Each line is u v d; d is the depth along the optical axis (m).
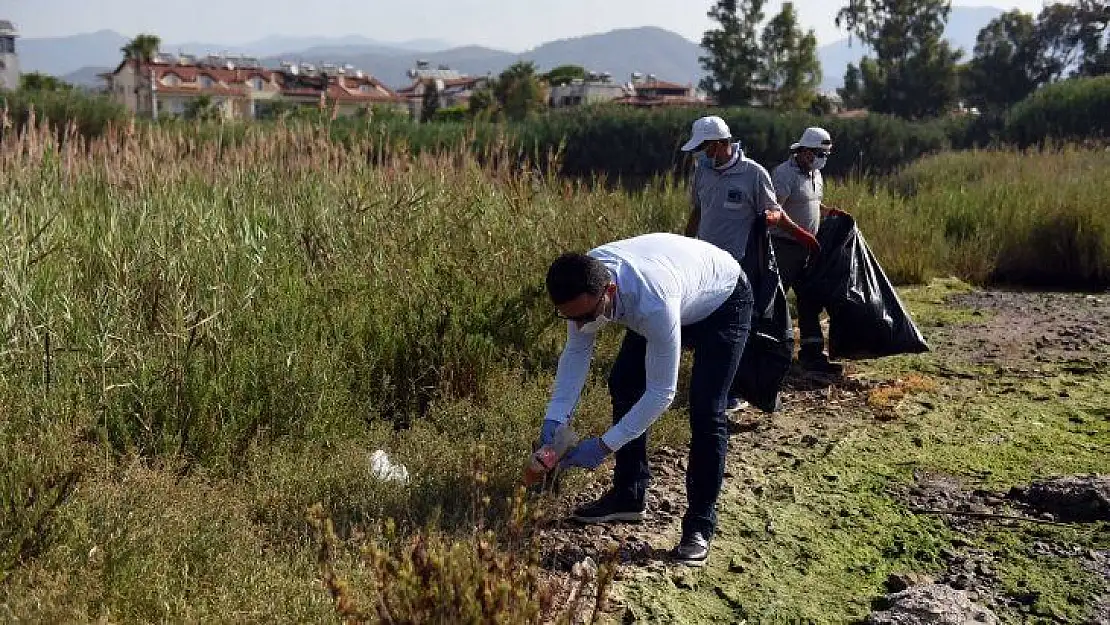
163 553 3.15
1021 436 5.15
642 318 3.35
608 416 4.95
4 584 2.88
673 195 8.70
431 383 5.21
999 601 3.47
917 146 32.25
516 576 2.81
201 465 3.98
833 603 3.49
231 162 7.57
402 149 8.02
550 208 7.23
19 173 6.48
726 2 72.81
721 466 3.75
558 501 4.15
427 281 5.62
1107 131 24.56
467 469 4.13
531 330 5.72
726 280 3.74
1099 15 71.44
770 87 74.00
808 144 6.11
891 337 6.58
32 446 3.50
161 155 7.55
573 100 96.00
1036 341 7.28
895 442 5.10
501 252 6.18
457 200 6.82
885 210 11.18
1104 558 3.74
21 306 4.25
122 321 4.51
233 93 83.00
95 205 6.02
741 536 3.98
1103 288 10.02
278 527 3.56
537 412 4.79
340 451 4.18
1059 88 26.97
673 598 3.47
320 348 4.73
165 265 4.92
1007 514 4.17
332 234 6.08
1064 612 3.38
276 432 4.38
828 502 4.32
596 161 30.39
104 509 3.30
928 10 67.06
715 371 3.73
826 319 8.02
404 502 3.84
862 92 72.69
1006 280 10.71
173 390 4.22
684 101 85.44
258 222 6.11
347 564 3.28
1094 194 10.98
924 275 10.02
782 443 5.11
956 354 6.94
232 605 2.96
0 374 3.94
